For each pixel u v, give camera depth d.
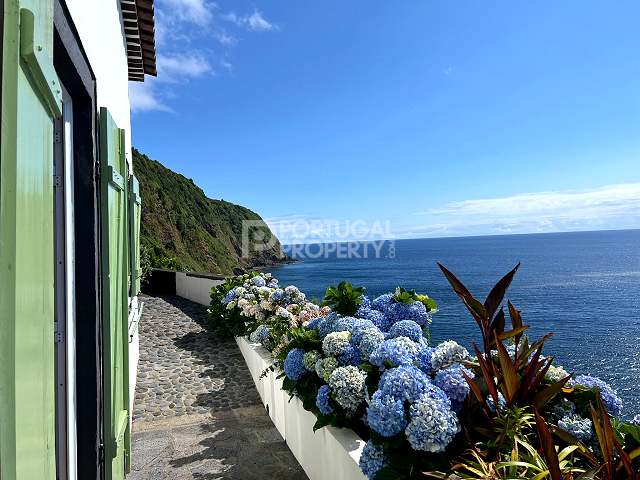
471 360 2.01
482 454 1.51
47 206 1.10
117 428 2.30
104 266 2.08
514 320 1.76
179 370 5.46
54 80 1.09
